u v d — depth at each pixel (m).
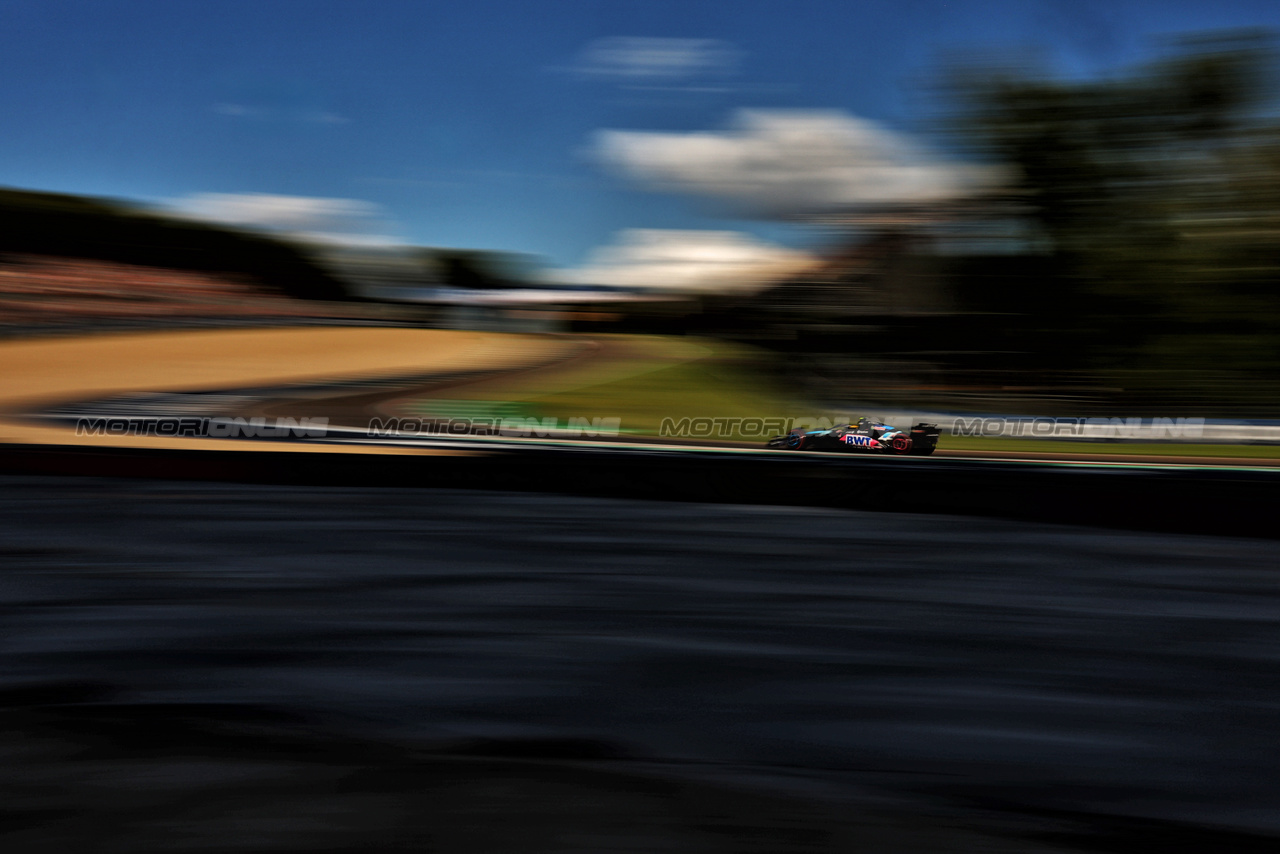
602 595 4.61
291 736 2.69
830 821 2.19
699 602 4.48
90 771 2.39
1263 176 18.94
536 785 2.36
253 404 22.70
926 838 2.12
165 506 7.24
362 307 70.19
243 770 2.41
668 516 7.03
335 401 23.89
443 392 26.72
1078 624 4.14
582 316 56.97
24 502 7.38
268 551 5.62
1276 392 17.91
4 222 67.00
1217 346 18.19
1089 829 2.20
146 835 2.05
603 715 2.97
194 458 8.64
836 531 6.43
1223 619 4.23
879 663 3.55
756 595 4.64
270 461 8.55
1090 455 15.26
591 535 6.20
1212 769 2.57
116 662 3.47
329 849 1.99
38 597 4.46
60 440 14.20
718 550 5.79
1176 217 18.95
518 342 51.75
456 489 8.35
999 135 18.89
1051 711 3.05
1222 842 2.13
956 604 4.48
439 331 56.91
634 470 7.93
